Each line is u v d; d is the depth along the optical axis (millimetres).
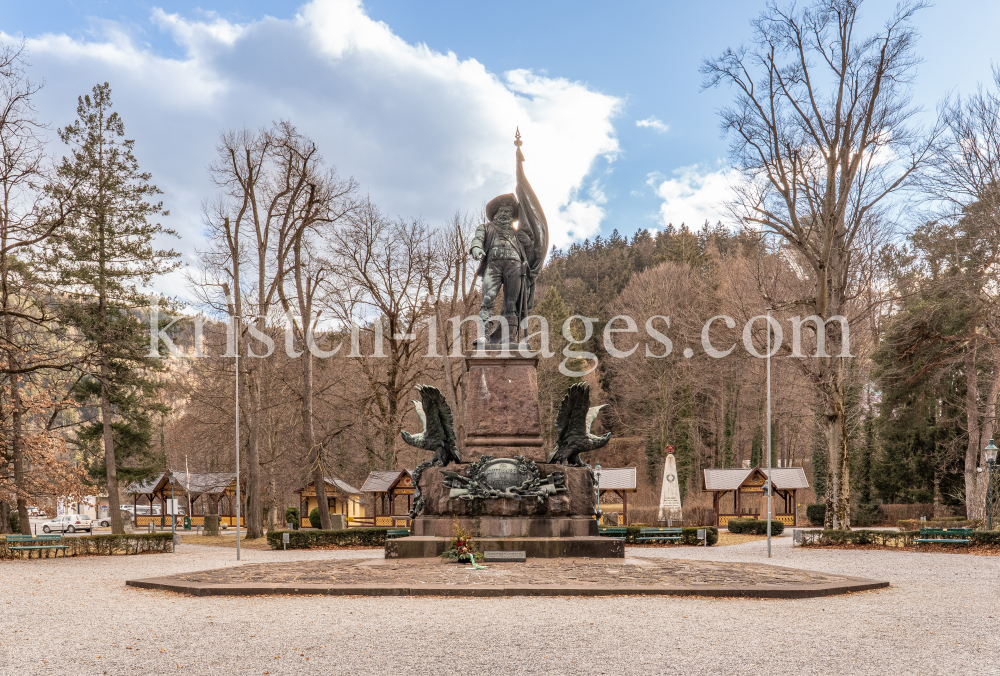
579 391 19156
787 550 26875
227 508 62688
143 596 13836
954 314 34656
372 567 16438
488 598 12828
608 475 43688
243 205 35781
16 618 11617
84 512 65375
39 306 30312
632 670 8125
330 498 52594
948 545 27188
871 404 48688
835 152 30219
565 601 12539
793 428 58031
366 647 9117
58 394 32844
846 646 9344
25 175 27594
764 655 8836
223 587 13578
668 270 61281
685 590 13297
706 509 51156
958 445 41812
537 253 21672
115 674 8086
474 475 18594
